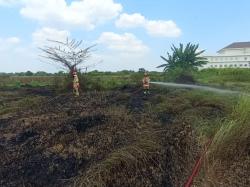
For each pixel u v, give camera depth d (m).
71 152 8.80
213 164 8.45
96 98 18.03
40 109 15.68
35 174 7.94
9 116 14.69
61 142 9.68
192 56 46.72
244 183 7.85
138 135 9.01
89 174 6.84
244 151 8.84
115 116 11.78
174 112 12.84
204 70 52.69
